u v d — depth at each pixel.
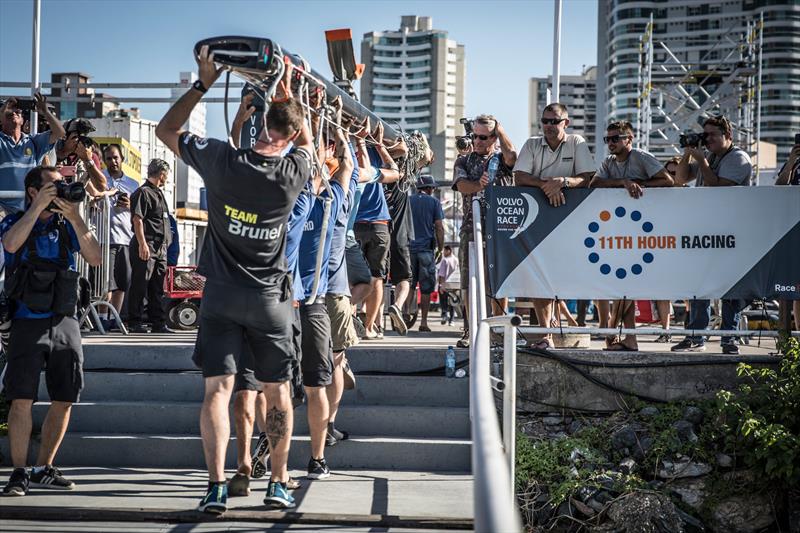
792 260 7.23
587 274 7.36
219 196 4.51
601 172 8.23
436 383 6.95
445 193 24.39
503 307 7.68
